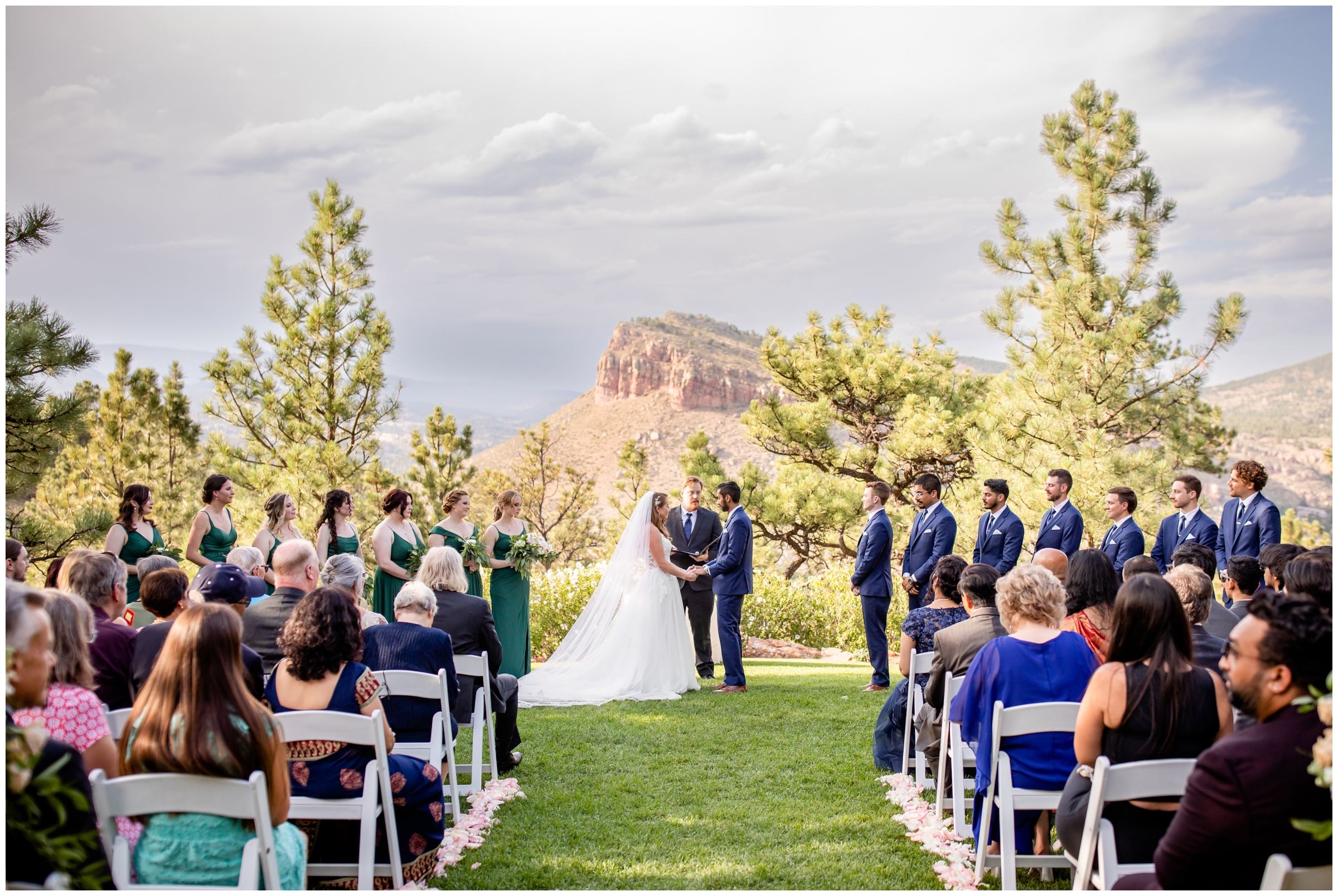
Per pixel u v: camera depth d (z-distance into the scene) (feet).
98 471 56.13
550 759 17.11
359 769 10.47
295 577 14.05
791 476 59.41
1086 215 48.70
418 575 16.70
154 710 8.31
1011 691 11.09
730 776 15.92
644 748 17.78
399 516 23.06
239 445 52.47
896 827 13.29
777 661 31.99
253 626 13.69
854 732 18.83
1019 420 46.96
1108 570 13.37
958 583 15.46
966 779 12.84
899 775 15.48
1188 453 48.16
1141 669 9.13
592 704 22.07
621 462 103.71
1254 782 6.96
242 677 8.61
